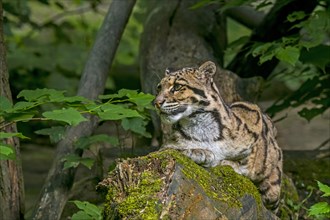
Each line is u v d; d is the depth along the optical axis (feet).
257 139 29.25
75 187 37.93
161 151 26.23
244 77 45.93
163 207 24.32
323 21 37.27
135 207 24.35
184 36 44.73
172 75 27.73
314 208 28.37
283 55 35.53
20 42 62.90
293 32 44.91
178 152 26.27
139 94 29.17
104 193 27.32
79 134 36.52
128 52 66.69
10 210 33.55
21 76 60.44
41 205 34.78
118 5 42.98
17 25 57.06
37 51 61.67
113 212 24.95
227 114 28.30
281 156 31.30
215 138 28.02
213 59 43.57
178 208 24.39
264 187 30.42
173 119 27.43
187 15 46.24
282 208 33.65
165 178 24.95
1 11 34.06
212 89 28.19
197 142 28.04
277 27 44.86
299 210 35.53
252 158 29.17
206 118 27.81
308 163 39.99
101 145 43.16
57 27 62.28
